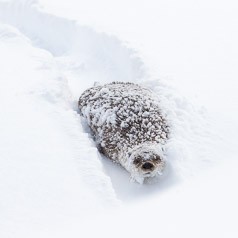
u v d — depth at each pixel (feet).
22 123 48.93
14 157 43.47
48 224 36.40
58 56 76.59
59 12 82.89
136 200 43.01
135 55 65.10
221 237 35.91
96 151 46.32
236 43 73.97
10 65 65.26
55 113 51.65
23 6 85.71
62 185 40.57
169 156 46.44
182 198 41.75
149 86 58.39
